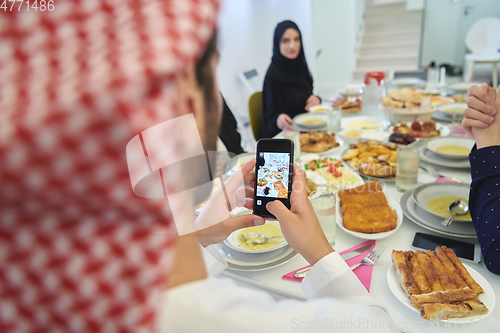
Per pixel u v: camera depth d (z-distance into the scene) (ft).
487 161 2.56
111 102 0.56
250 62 13.66
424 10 18.07
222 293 1.00
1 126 0.55
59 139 0.55
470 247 2.69
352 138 5.46
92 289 0.68
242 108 12.93
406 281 2.28
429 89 8.29
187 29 0.64
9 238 0.66
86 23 0.64
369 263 2.60
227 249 2.86
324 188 3.68
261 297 1.09
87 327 0.70
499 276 2.40
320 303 1.16
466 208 3.05
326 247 1.80
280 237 2.88
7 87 0.59
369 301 1.48
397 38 19.93
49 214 0.64
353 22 18.16
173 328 0.91
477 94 2.75
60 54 0.61
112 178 0.60
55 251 0.66
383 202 3.34
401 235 2.96
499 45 14.62
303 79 8.36
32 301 0.69
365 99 6.79
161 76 0.59
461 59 18.45
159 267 0.70
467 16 17.52
